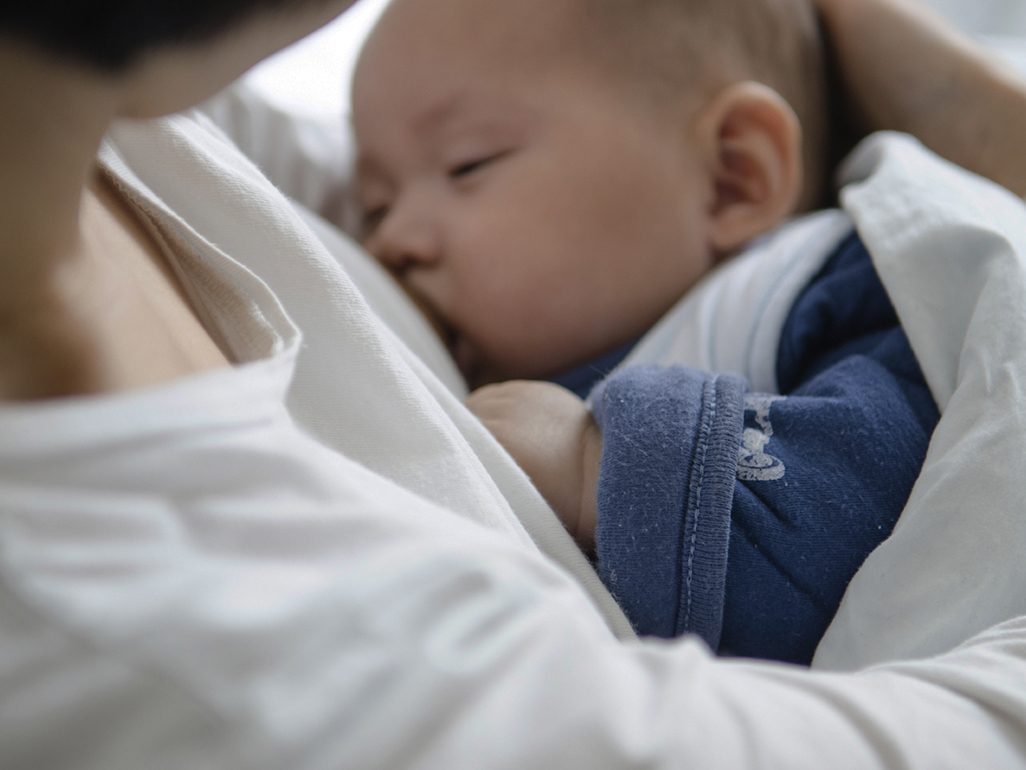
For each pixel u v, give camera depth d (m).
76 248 0.26
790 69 0.91
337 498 0.22
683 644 0.22
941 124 0.86
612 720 0.19
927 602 0.39
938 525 0.40
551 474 0.51
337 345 0.41
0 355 0.24
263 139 0.91
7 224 0.22
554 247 0.77
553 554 0.42
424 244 0.79
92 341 0.26
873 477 0.45
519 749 0.18
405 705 0.18
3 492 0.18
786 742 0.21
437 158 0.82
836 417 0.47
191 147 0.43
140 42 0.19
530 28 0.81
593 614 0.28
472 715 0.18
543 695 0.19
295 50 1.38
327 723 0.17
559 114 0.79
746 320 0.61
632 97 0.80
